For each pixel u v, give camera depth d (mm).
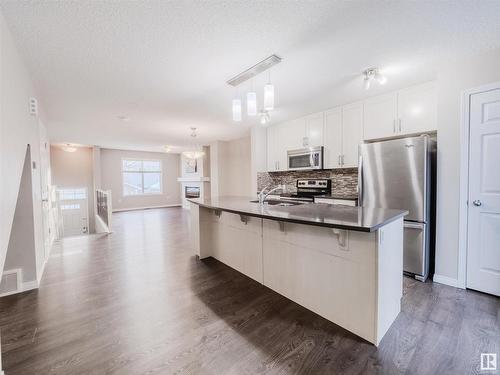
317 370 1409
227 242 3119
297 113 4176
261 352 1562
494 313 1946
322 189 4297
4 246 1574
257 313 2010
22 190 2477
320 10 1609
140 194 9602
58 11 1559
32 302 2227
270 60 2250
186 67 2375
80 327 1846
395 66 2436
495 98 2156
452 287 2410
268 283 2467
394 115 3107
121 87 2846
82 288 2514
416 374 1371
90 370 1426
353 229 1469
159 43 1963
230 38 1913
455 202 2404
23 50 2004
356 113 3521
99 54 2109
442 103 2451
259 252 2562
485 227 2244
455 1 1537
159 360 1504
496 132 2162
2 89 1562
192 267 3094
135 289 2482
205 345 1636
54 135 5793
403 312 1970
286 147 4703
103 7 1532
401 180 2689
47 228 3621
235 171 7055
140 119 4340
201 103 3459
